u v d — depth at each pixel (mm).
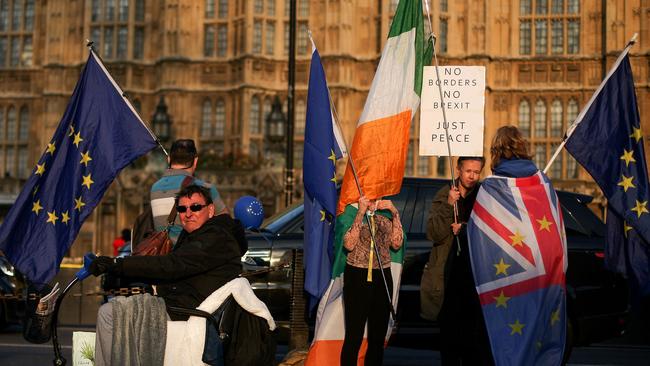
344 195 11047
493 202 10141
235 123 50125
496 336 9906
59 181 10562
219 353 8719
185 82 50906
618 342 19250
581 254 13875
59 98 52938
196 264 8805
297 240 14117
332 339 10953
